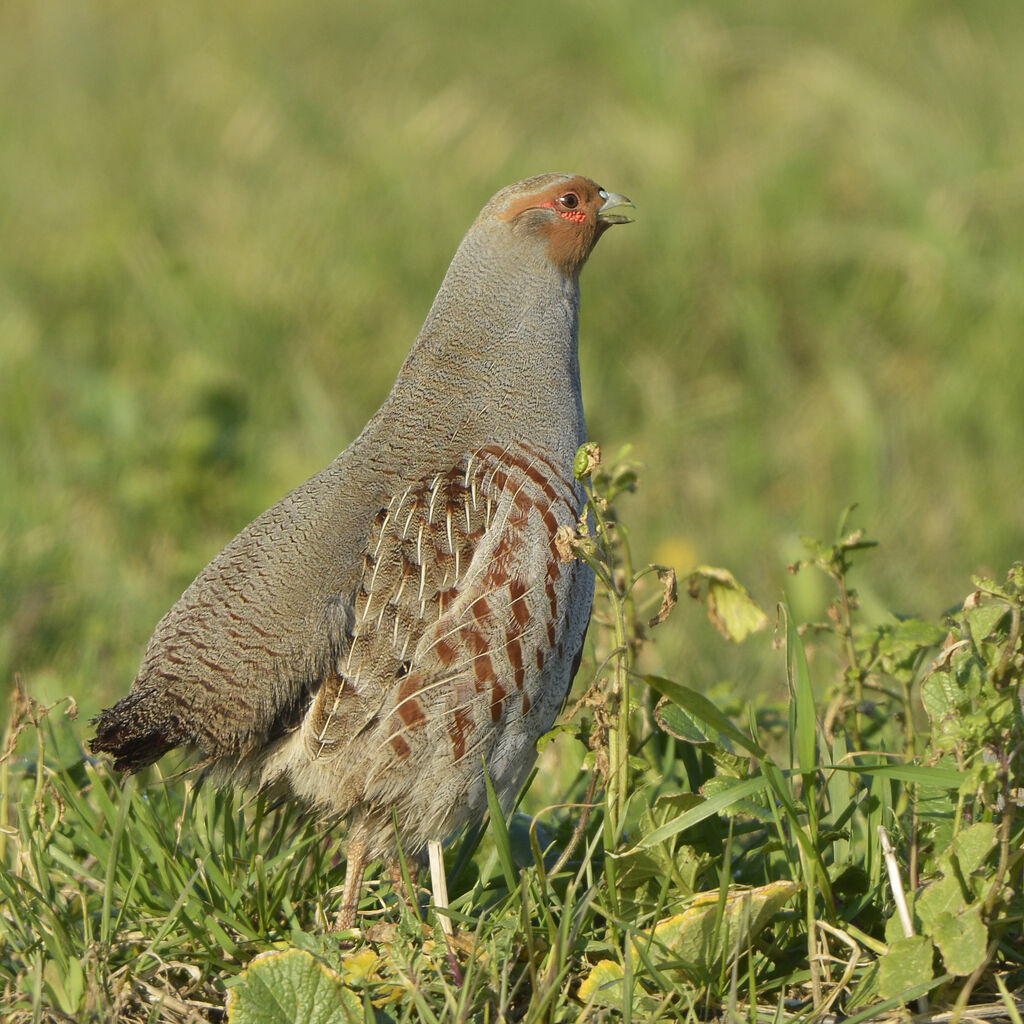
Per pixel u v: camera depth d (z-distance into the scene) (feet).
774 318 61.05
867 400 54.80
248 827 29.76
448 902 25.95
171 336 61.77
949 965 20.79
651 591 40.73
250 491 52.08
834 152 72.43
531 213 30.81
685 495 52.95
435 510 26.00
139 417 54.29
